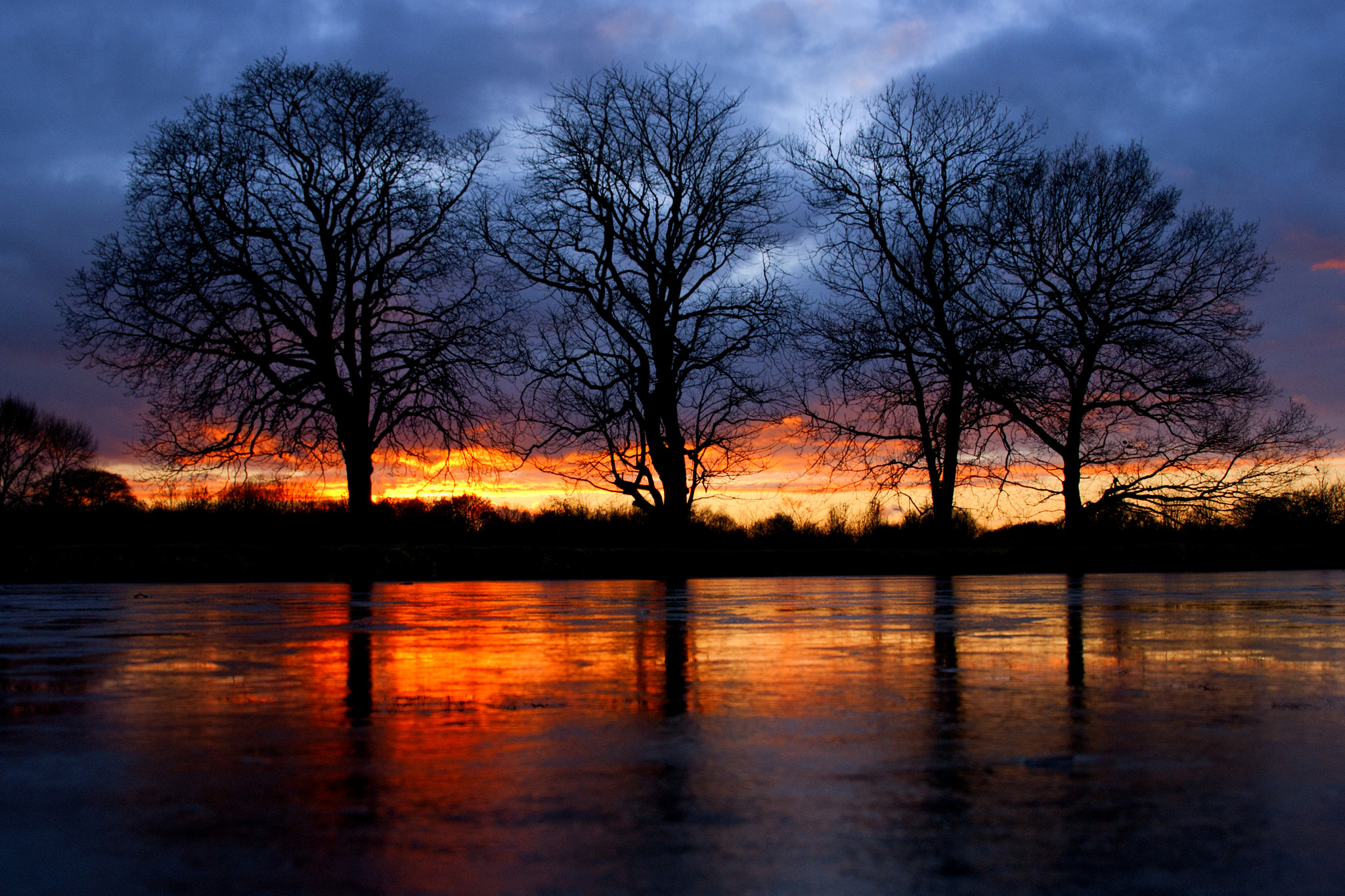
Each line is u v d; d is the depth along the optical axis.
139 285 29.41
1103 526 33.88
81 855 3.49
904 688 6.81
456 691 6.73
